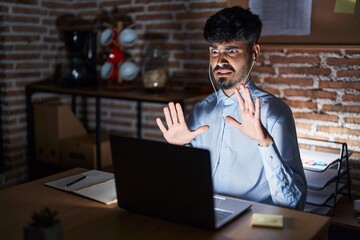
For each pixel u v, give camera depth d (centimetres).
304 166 229
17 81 327
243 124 165
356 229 217
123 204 154
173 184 140
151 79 287
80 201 164
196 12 299
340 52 256
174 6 308
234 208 155
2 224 143
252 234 136
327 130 266
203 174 132
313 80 266
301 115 273
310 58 265
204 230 139
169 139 177
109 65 304
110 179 186
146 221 146
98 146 300
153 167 142
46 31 342
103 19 342
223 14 191
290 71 272
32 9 329
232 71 193
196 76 306
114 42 312
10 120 327
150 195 146
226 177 200
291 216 150
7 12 313
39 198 167
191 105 309
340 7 249
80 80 317
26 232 115
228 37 188
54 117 323
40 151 335
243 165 196
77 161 317
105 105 355
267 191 193
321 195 233
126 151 146
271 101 193
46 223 115
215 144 204
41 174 336
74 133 335
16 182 337
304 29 261
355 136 259
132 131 345
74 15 358
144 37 325
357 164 260
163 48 317
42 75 343
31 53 333
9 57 319
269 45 271
